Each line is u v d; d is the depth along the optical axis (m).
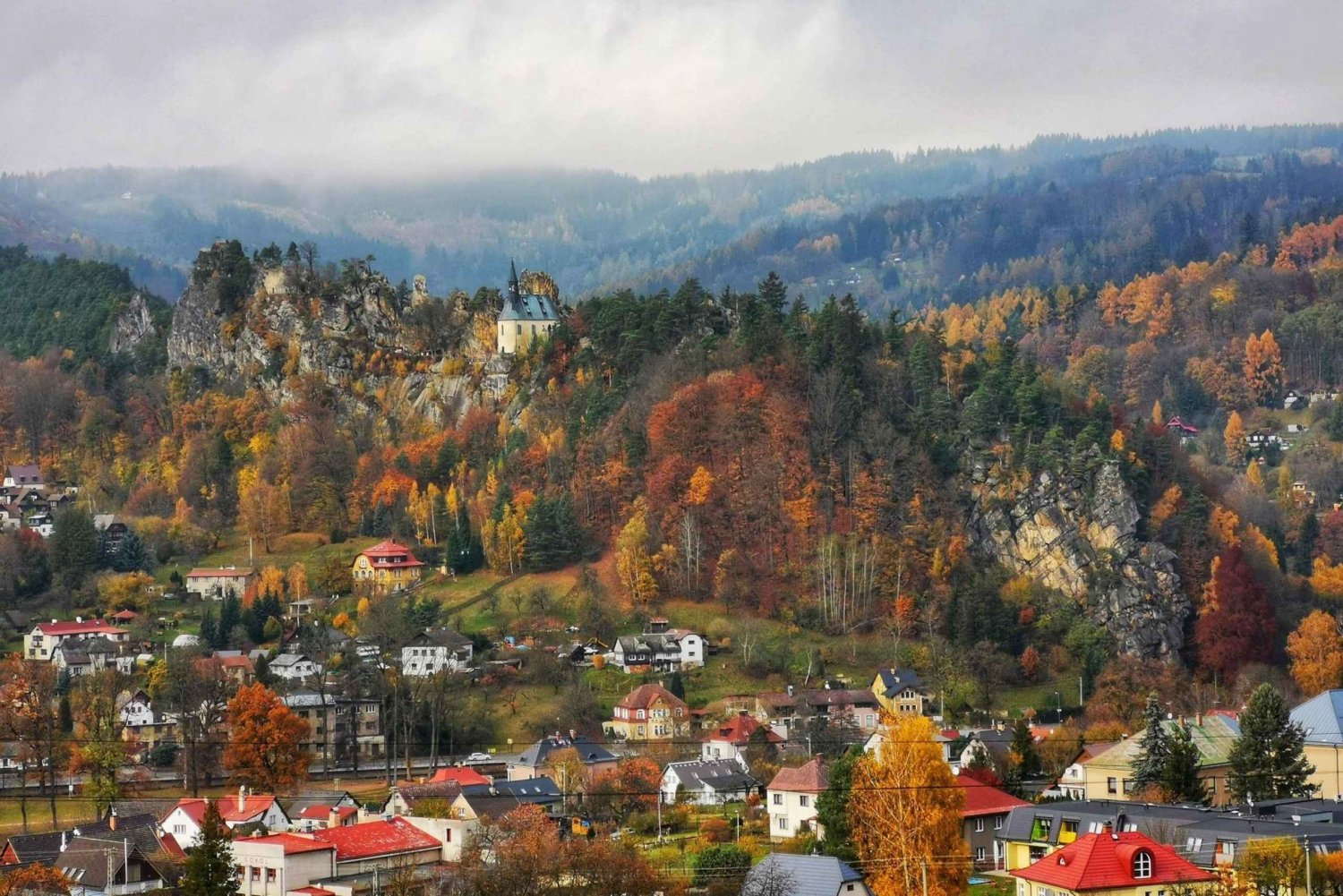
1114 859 166.50
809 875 179.88
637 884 185.50
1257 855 166.62
